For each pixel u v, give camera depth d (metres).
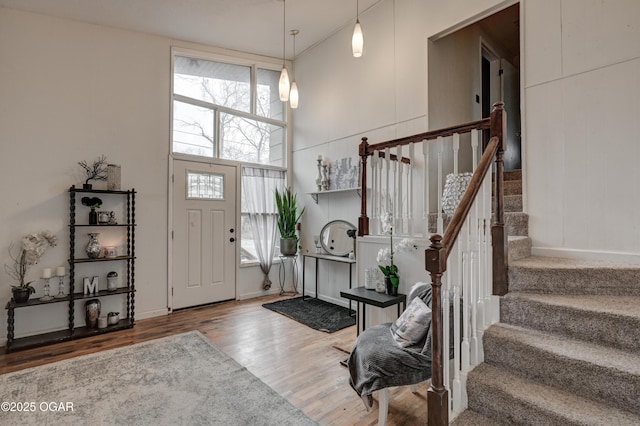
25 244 3.31
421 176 3.49
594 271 2.09
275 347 3.15
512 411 1.57
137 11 3.77
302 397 2.29
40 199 3.54
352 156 4.39
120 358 2.91
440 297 1.53
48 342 3.25
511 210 3.01
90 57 3.87
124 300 3.99
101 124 3.91
